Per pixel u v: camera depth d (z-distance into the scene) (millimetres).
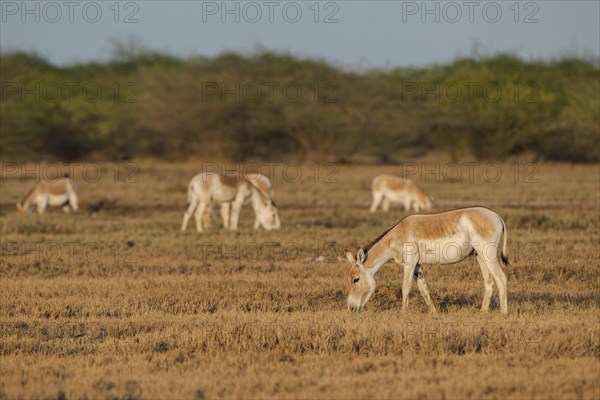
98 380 36000
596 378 35500
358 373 37531
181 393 34281
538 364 38125
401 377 36188
